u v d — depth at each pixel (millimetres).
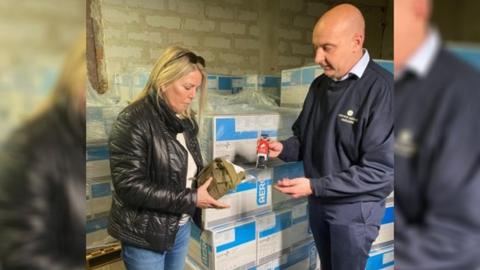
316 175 1591
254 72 3160
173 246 1373
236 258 1617
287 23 3293
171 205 1198
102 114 2010
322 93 1586
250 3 3070
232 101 2258
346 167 1476
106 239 2027
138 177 1151
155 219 1218
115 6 2461
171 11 2707
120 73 2297
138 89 2127
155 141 1188
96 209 1992
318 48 1490
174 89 1254
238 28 3037
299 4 3330
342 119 1454
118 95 2270
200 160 1426
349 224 1467
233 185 1386
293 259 1883
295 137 1727
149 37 2633
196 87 1333
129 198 1160
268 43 3207
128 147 1153
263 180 1723
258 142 1656
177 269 1436
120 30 2498
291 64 3367
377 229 1505
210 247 1564
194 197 1256
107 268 1956
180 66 1250
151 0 2613
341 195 1428
